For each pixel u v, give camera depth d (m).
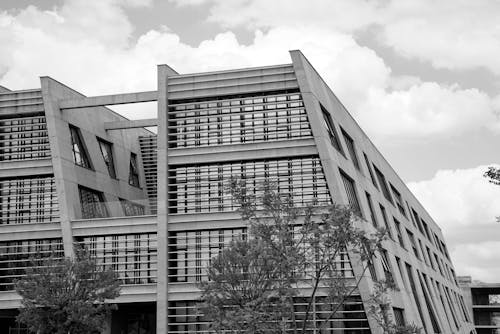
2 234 42.91
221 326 23.95
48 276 32.19
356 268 36.47
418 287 56.12
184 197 40.97
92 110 48.78
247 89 40.72
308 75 40.25
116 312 43.22
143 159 56.72
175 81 41.84
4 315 43.66
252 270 24.56
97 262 39.66
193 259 39.78
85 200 45.53
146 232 40.94
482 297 115.44
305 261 22.39
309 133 40.22
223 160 40.28
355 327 37.41
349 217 21.53
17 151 44.47
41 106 43.88
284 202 23.95
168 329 38.81
